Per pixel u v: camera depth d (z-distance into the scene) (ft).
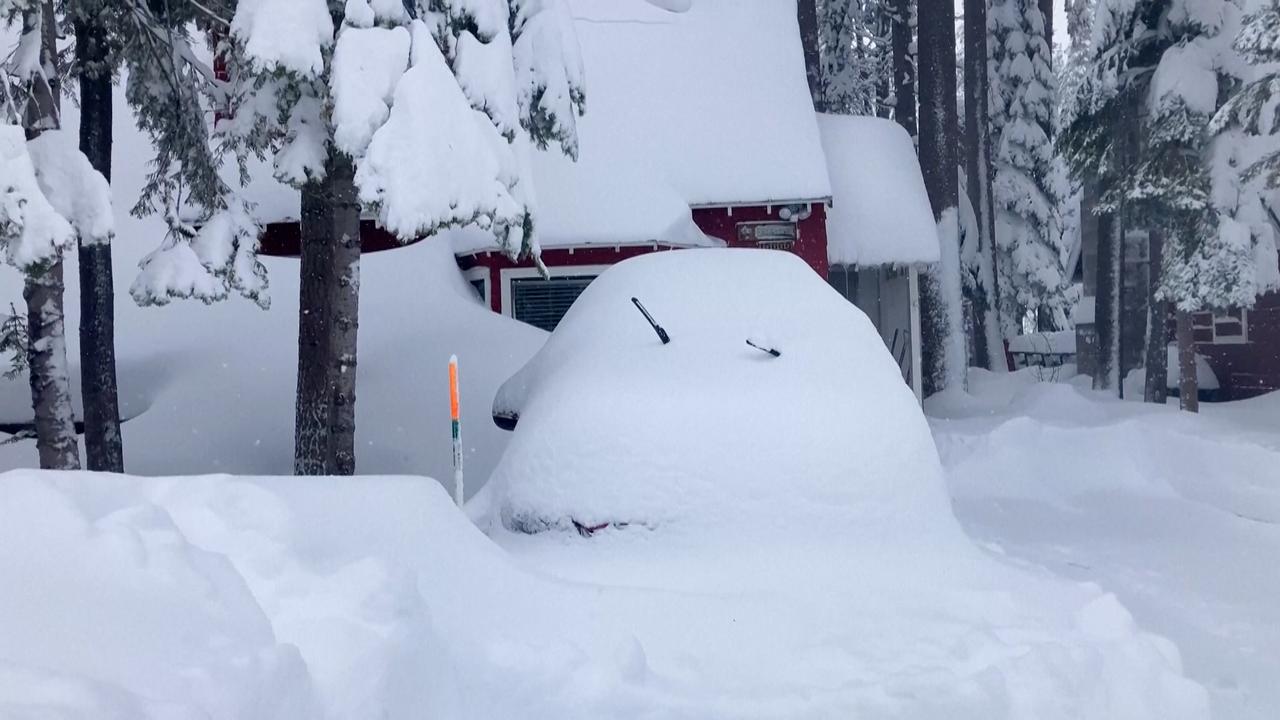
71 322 46.34
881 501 19.74
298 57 29.55
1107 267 78.07
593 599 16.61
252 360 45.34
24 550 11.41
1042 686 15.25
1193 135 58.95
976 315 96.99
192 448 40.65
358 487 16.37
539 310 56.24
